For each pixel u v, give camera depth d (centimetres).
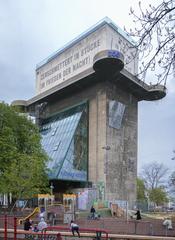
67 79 8812
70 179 7238
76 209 5378
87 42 8794
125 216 5462
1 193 4878
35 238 2088
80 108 8381
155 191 10869
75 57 9200
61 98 9356
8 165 4838
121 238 2158
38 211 3850
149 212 7781
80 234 2048
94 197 6275
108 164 7625
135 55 763
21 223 3105
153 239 2178
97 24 8512
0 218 2878
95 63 7238
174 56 675
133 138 8550
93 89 8262
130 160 8306
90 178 7781
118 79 7831
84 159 7862
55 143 8075
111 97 8056
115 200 6975
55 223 3547
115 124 7988
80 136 7888
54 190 7475
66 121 8469
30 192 4738
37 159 5094
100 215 5106
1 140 4953
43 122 9675
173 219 4241
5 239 1559
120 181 7875
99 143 7825
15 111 5581
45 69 10450
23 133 5453
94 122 8056
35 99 9731
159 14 661
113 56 6931
